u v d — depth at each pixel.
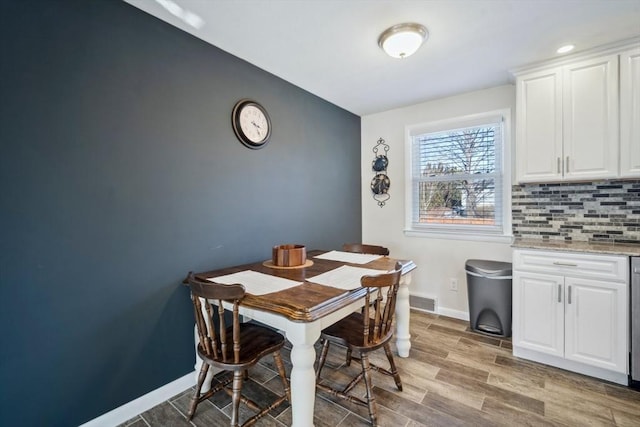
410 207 3.38
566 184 2.47
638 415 1.62
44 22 1.34
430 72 2.48
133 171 1.65
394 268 1.99
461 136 3.06
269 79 2.47
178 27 1.84
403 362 2.18
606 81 2.05
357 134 3.65
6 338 1.27
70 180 1.43
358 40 1.98
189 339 1.91
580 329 2.00
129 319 1.64
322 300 1.38
